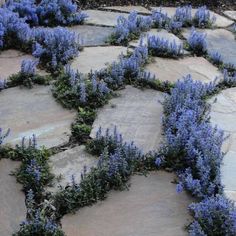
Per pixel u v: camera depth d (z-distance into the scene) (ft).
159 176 12.37
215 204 11.25
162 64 16.72
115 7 20.63
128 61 15.61
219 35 19.27
